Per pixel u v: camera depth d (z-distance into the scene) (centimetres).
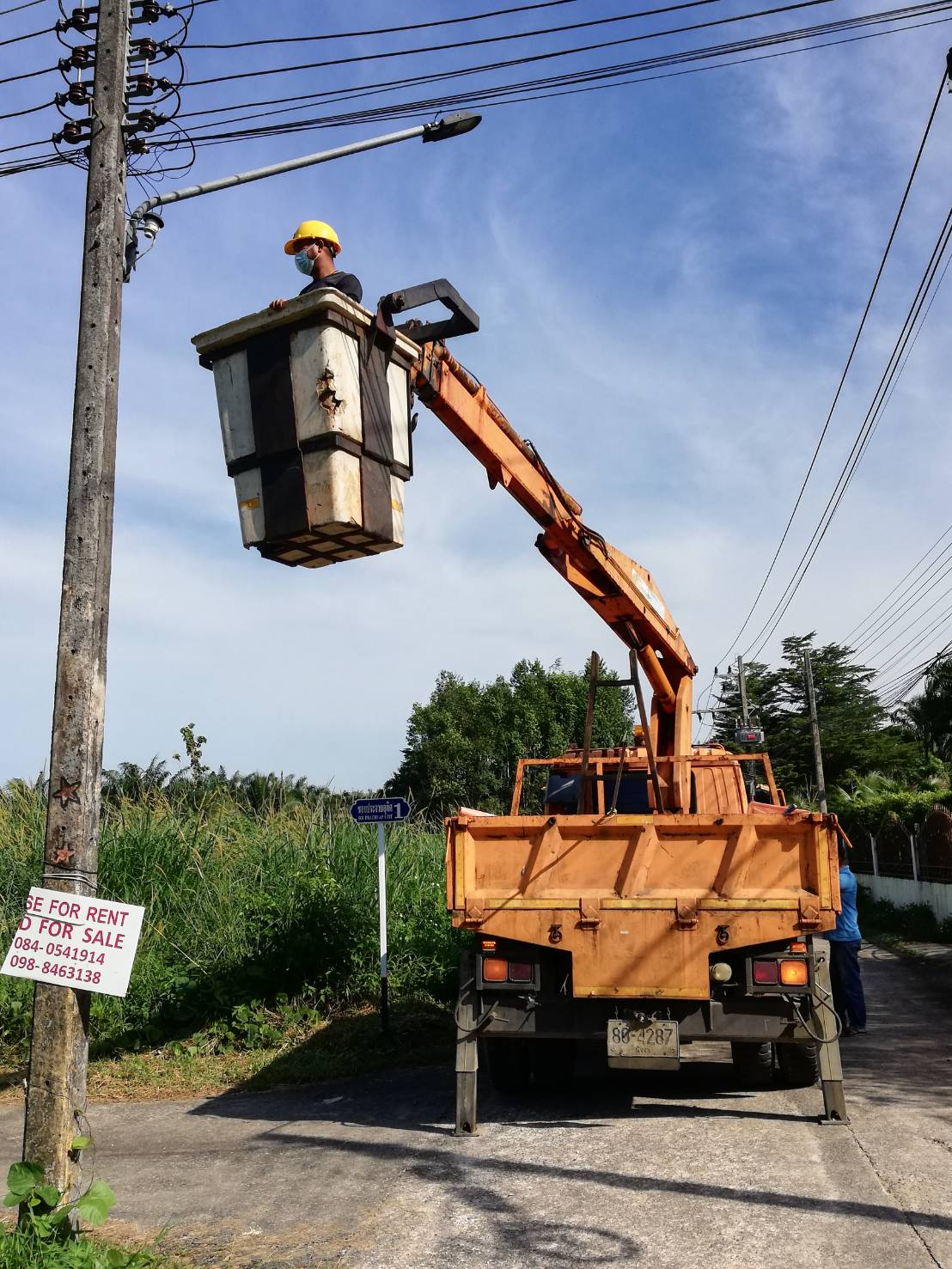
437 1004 1162
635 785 1006
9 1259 451
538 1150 651
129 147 697
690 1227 507
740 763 1023
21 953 519
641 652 977
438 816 1630
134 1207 577
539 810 1230
